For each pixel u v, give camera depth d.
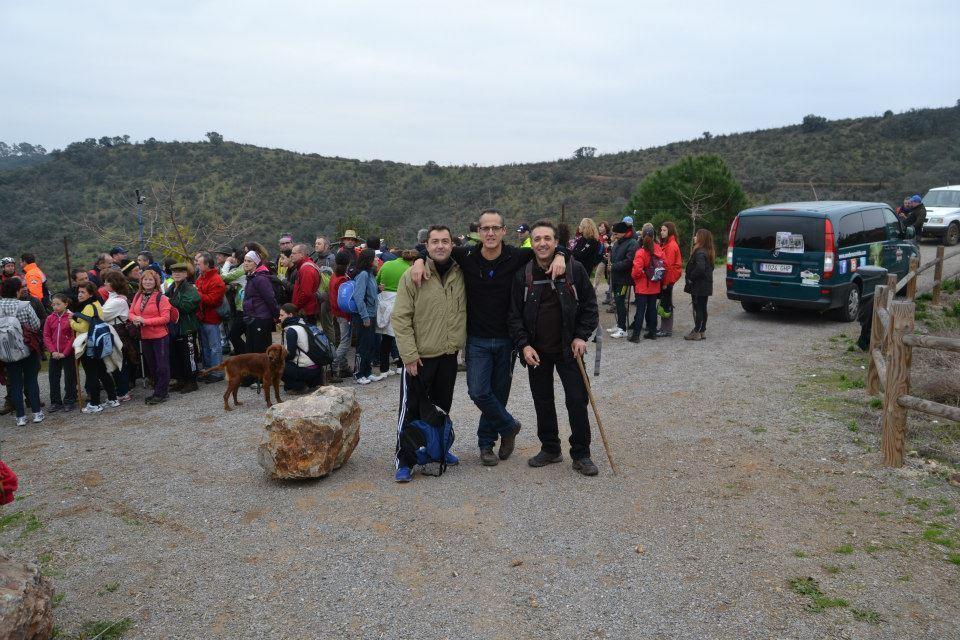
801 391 6.95
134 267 9.45
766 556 3.77
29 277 11.71
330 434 5.07
